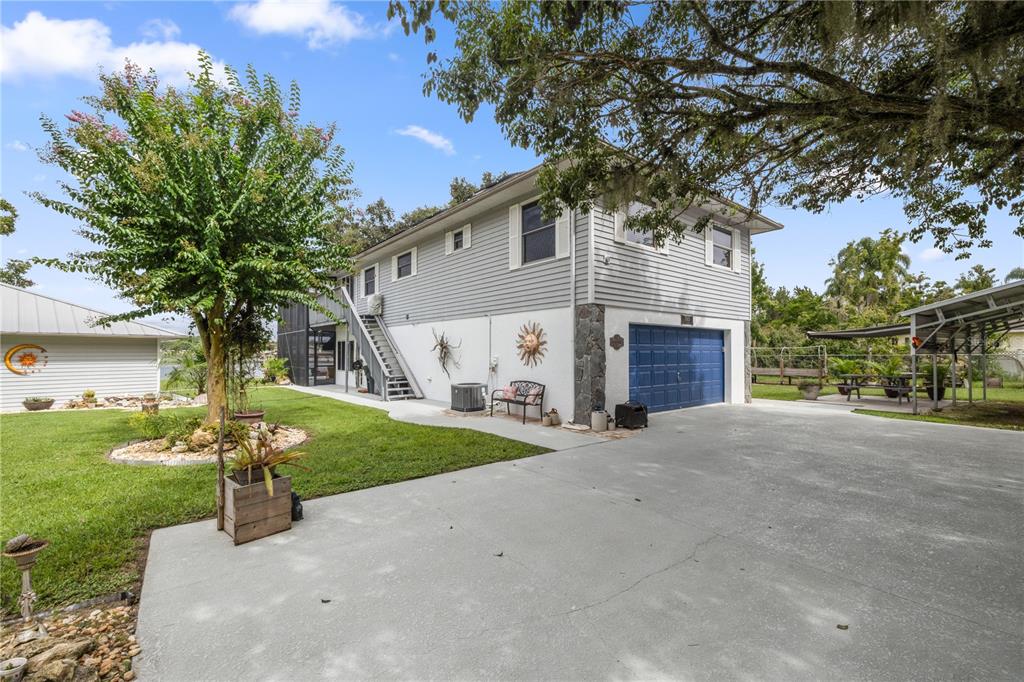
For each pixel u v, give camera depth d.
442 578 3.05
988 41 3.06
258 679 2.08
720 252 12.69
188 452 6.80
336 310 19.11
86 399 14.36
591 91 4.46
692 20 4.04
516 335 10.59
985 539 3.70
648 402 10.48
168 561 3.32
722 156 5.34
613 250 9.35
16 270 23.86
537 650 2.29
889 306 28.66
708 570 3.17
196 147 6.48
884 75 4.43
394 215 32.06
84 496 4.75
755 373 19.98
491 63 4.04
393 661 2.21
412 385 14.57
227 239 7.21
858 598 2.80
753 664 2.18
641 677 2.09
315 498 4.76
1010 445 7.37
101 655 2.27
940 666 2.16
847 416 10.44
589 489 5.07
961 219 6.68
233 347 8.32
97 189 6.64
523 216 10.55
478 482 5.34
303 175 8.04
